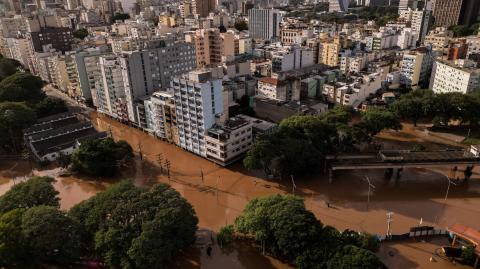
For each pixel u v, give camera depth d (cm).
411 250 9431
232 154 13988
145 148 16200
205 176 13612
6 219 8738
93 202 9606
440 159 12362
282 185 12800
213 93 13788
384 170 13600
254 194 12381
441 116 16275
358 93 19350
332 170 13062
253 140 14688
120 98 18738
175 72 19438
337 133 14225
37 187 10206
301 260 8262
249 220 9150
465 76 18150
